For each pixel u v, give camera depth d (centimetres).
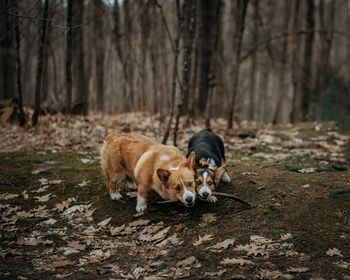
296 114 803
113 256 220
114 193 271
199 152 269
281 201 249
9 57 627
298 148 400
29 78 967
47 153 355
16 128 418
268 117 1102
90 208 266
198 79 593
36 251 225
